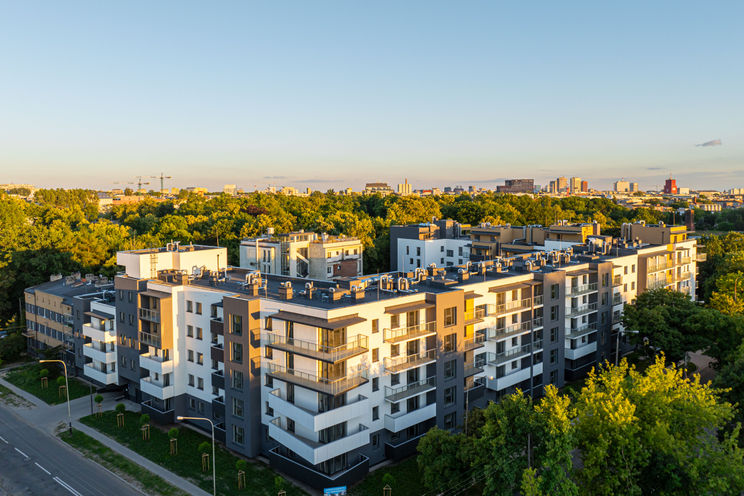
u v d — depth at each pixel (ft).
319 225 518.37
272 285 210.59
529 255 263.29
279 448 170.91
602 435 124.88
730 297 265.54
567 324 237.25
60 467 171.94
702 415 130.62
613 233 534.78
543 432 123.65
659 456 126.11
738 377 167.32
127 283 218.38
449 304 181.47
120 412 207.41
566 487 117.08
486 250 382.42
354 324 155.22
